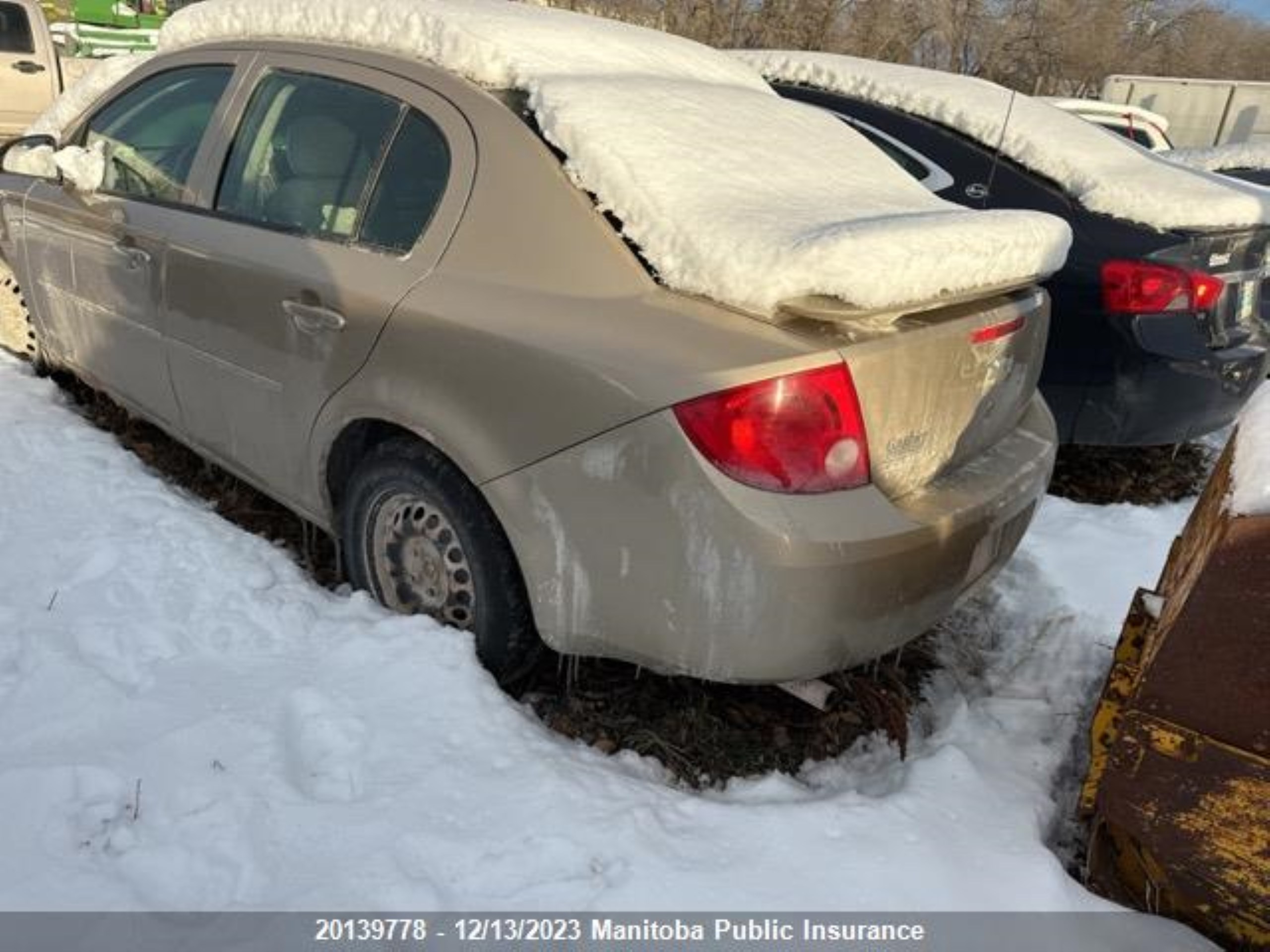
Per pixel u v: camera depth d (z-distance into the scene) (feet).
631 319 7.48
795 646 7.20
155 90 11.89
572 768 7.78
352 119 9.52
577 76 9.06
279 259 9.57
